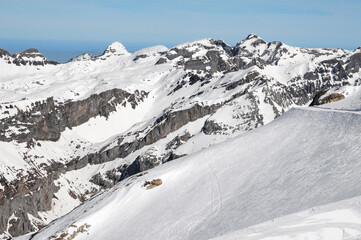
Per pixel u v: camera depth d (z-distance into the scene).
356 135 70.88
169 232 66.31
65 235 81.25
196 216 68.31
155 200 83.06
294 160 73.88
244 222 57.59
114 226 79.00
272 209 57.78
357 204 42.53
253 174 76.31
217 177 81.88
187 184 84.38
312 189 58.62
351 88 116.25
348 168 60.62
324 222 40.34
